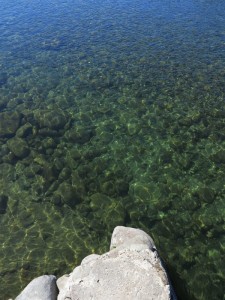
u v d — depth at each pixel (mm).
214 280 10398
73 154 15227
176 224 12156
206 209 12617
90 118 17359
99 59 23094
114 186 13695
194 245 11445
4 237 12203
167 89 19438
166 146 15484
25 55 24156
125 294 7938
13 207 13281
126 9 32281
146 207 12828
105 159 14977
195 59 22484
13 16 31922
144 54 23453
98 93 19391
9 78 21328
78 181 13984
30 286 9039
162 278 8203
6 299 10227
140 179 14000
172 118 17094
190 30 26766
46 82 20719
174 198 13109
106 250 11539
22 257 11469
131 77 20797
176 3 33062
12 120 16750
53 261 11281
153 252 9078
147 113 17562
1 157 15273
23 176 14453
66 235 12133
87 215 12750
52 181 14094
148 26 27953
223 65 21594
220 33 25984
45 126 16594
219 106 17766
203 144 15453
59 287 9273
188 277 10516
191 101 18297
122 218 12492
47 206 13219
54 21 30141
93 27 28359
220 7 31234
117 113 17672
